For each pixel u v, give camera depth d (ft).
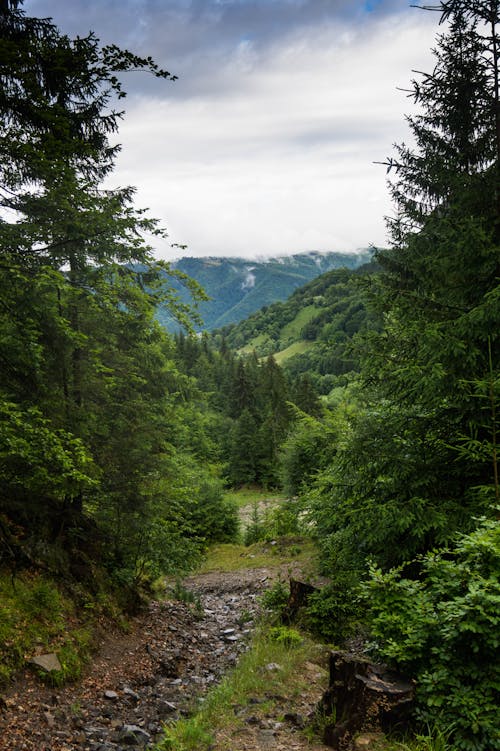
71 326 35.42
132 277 35.32
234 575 66.64
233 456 193.98
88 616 32.76
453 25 29.60
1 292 24.40
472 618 15.87
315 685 24.82
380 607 18.88
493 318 25.39
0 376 27.09
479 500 26.55
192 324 36.35
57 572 33.22
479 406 26.86
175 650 35.45
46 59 22.59
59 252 27.63
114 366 39.01
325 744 17.61
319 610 33.06
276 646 30.96
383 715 16.56
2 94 21.31
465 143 31.73
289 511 83.61
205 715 22.06
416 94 31.27
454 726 15.40
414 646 16.94
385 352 31.76
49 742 20.53
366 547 32.04
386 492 30.14
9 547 29.53
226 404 261.65
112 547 40.75
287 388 250.16
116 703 25.79
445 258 29.17
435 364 26.43
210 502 93.91
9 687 22.81
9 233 24.56
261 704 22.41
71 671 26.45
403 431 31.22
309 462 81.00
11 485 30.94
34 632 27.02
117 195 39.52
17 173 24.38
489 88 29.63
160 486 40.57
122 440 38.24
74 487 31.17
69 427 31.35
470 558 17.88
